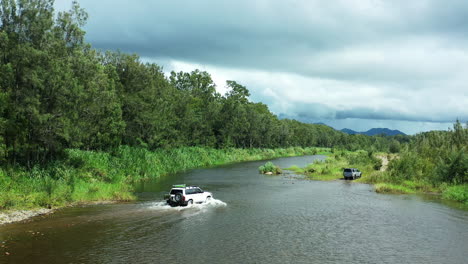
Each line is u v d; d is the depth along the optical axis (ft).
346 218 73.87
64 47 108.78
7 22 102.73
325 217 74.74
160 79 249.96
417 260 47.65
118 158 149.69
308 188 124.47
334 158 264.11
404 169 141.69
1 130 91.91
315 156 403.95
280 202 93.66
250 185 131.95
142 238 56.90
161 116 211.41
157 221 69.10
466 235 60.54
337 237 58.85
